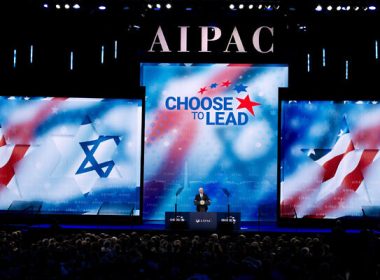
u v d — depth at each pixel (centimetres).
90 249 1186
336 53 2255
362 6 2072
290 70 2267
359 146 2186
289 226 2170
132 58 2278
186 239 1368
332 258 1112
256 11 2194
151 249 1212
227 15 2208
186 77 2269
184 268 993
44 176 2189
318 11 2111
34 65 2280
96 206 2188
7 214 2164
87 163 2197
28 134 2200
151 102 2264
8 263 1006
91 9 2128
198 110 2262
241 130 2253
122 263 977
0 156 2189
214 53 2227
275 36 2223
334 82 2253
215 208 2230
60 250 1120
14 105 2203
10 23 2242
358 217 2153
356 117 2194
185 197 2239
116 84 2291
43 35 2272
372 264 1447
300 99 2205
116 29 2262
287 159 2195
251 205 2230
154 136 2256
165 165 2250
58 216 2177
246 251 1183
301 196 2183
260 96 2258
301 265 1034
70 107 2211
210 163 2247
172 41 2236
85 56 2284
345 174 2177
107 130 2211
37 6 2134
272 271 960
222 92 2262
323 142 2195
